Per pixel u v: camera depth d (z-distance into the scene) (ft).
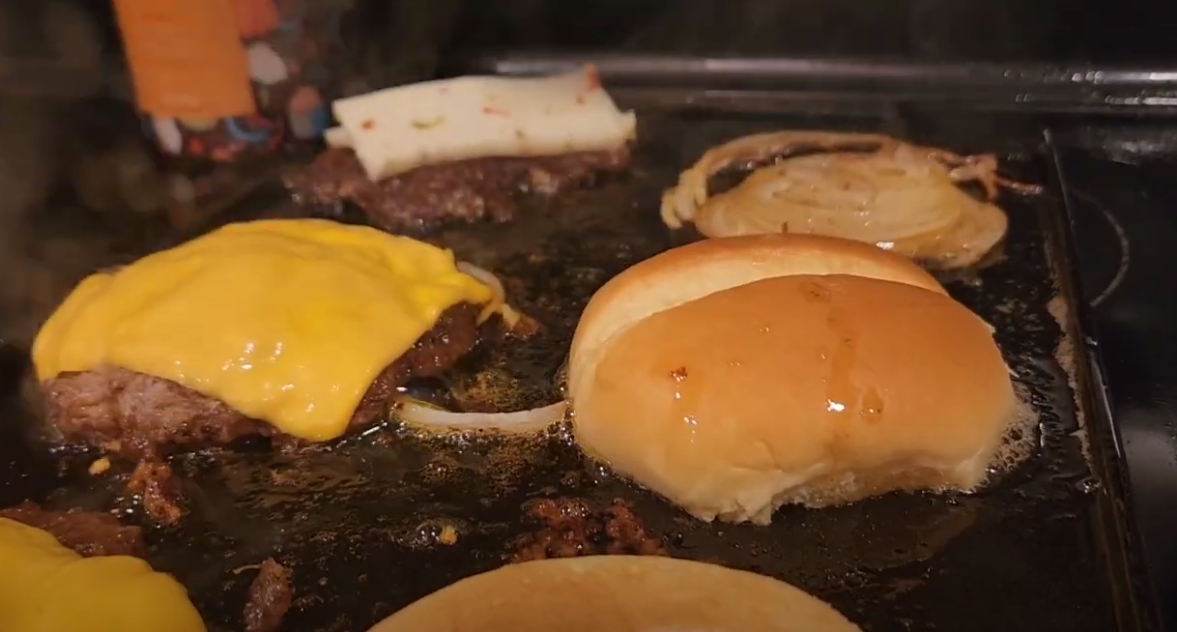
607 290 1.27
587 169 1.56
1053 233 1.46
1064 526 1.18
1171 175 1.58
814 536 1.18
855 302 1.20
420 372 1.30
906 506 1.20
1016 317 1.36
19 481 1.24
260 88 1.56
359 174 1.53
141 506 1.22
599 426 1.20
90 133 1.65
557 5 1.75
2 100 1.68
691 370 1.17
